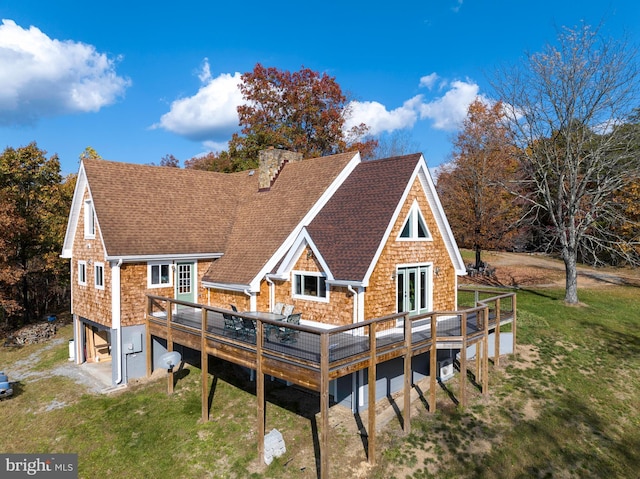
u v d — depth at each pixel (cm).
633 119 2222
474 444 1207
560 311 2194
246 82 3859
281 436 1185
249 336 1290
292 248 1528
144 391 1578
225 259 1844
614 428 1300
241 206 2192
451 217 3225
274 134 3659
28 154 2756
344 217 1593
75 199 1953
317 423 1327
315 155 3684
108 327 1681
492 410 1373
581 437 1251
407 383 1259
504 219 3009
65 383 1719
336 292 1419
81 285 1931
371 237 1416
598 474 1111
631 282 2942
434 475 1092
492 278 3094
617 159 2186
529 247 4384
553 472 1114
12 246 2608
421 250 1619
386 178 1644
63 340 2398
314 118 3803
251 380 1658
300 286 1552
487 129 3067
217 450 1198
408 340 1253
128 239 1680
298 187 1945
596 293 2605
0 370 1947
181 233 1867
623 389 1503
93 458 1190
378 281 1418
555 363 1675
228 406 1448
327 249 1457
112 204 1788
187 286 1828
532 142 2430
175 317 1595
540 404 1404
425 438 1234
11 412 1480
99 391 1608
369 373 1133
